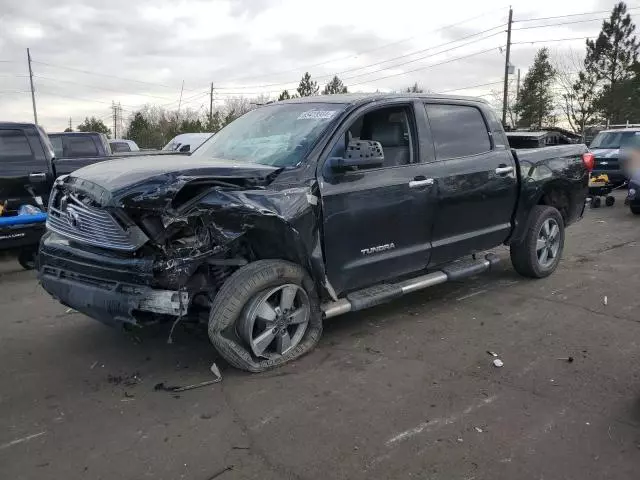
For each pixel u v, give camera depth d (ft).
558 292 19.52
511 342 15.05
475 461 9.69
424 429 10.74
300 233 13.03
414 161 16.03
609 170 48.85
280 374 13.24
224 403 11.89
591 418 11.08
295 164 13.73
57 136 38.29
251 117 17.44
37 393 12.48
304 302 13.87
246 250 13.32
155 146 189.67
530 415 11.21
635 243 28.19
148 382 12.96
